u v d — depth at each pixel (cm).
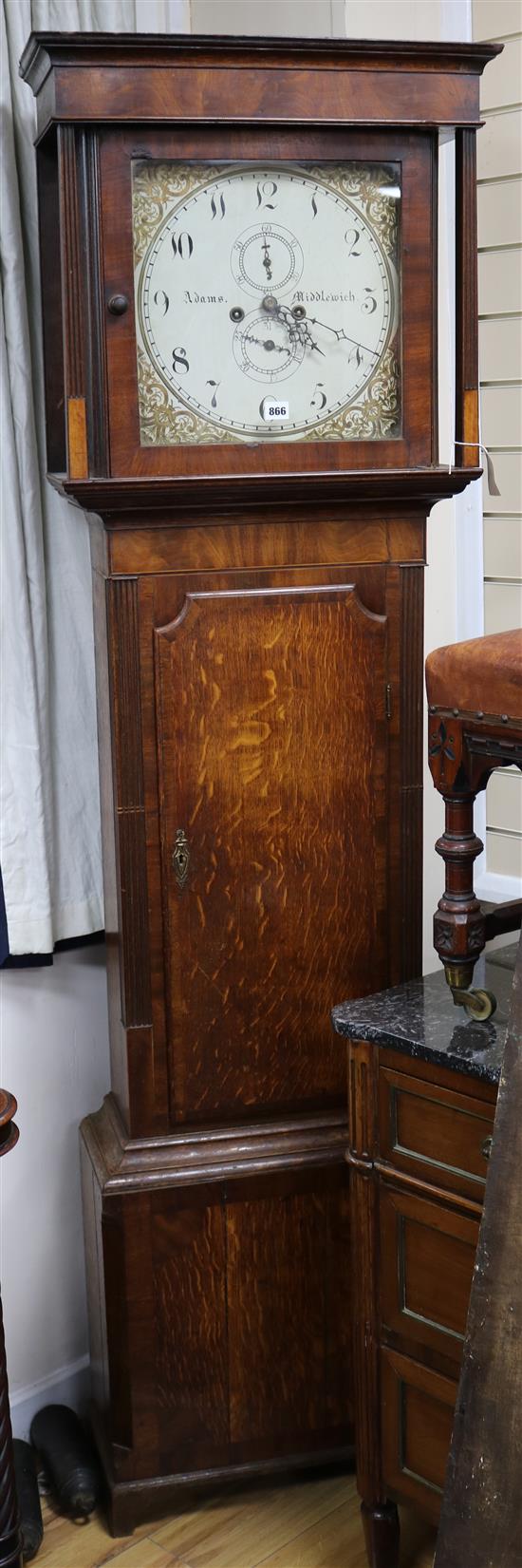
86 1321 249
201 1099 210
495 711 167
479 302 236
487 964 203
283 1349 218
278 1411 220
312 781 204
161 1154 209
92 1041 242
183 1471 219
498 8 225
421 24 232
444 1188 184
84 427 183
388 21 228
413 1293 192
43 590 215
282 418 191
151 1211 207
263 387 189
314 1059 213
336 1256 216
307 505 195
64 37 169
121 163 178
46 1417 239
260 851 204
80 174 177
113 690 194
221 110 177
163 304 184
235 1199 210
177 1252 210
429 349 194
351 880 209
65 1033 238
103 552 195
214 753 199
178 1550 216
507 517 239
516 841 243
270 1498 228
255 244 186
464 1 228
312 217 187
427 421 196
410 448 196
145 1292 210
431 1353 192
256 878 204
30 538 212
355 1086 192
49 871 223
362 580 201
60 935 229
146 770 197
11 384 208
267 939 207
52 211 204
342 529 199
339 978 212
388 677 204
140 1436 215
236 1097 211
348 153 185
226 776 200
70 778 226
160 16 225
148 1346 212
